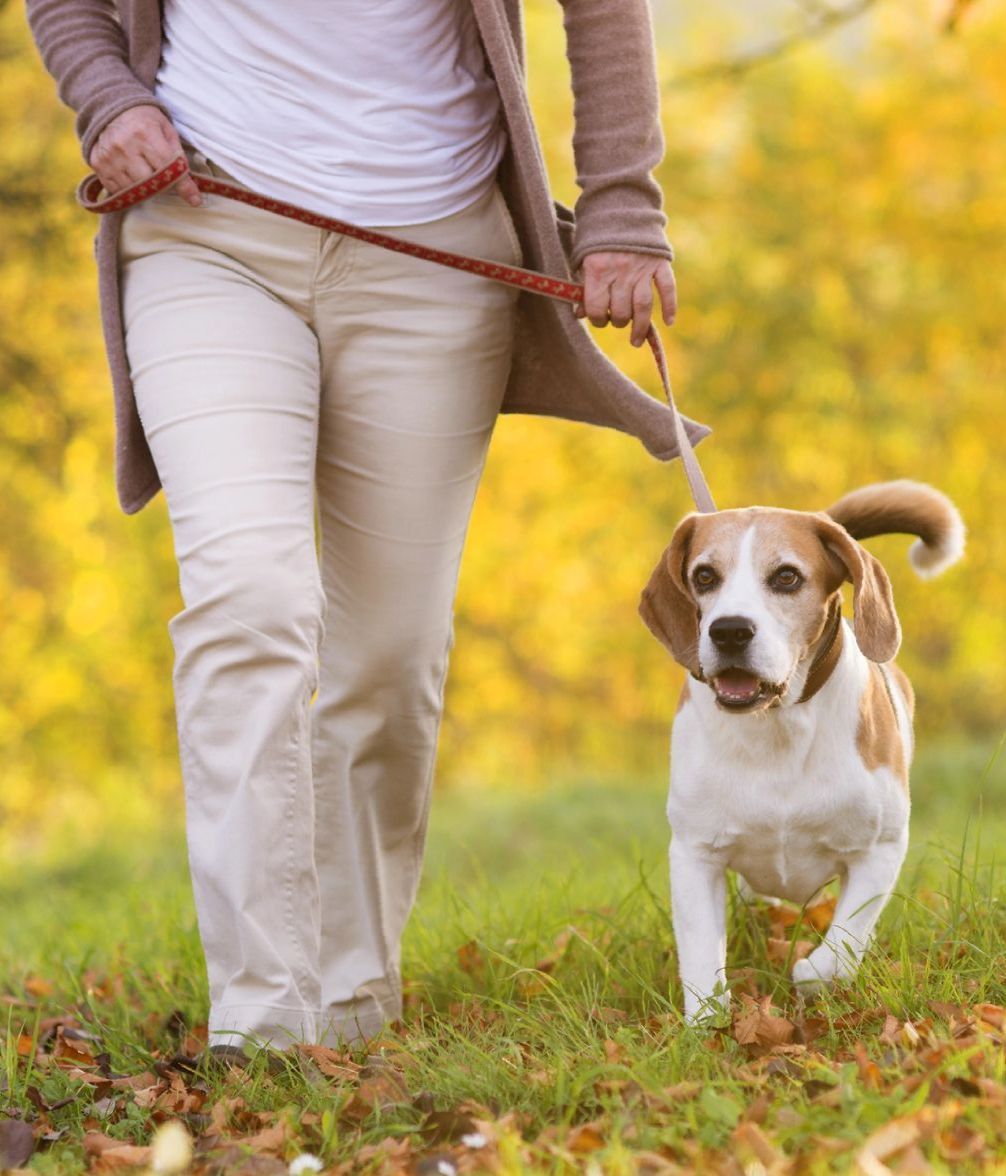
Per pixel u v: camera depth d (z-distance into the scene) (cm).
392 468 500
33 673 2550
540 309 526
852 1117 354
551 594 2634
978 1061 385
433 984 587
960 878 546
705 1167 346
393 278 484
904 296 2116
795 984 491
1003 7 1916
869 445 2255
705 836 502
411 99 477
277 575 459
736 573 481
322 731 528
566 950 580
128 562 2475
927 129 2052
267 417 469
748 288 2125
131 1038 555
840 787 493
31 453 1599
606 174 498
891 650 484
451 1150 378
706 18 2170
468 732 2917
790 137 2130
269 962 451
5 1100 463
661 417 512
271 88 472
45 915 959
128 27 487
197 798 462
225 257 477
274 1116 417
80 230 1413
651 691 2658
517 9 504
